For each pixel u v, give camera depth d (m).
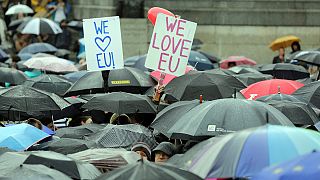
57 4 62.06
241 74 34.81
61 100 28.23
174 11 60.81
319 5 61.78
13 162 19.69
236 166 16.83
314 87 28.50
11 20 62.72
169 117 22.98
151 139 25.00
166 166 17.16
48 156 19.75
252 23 61.25
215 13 61.06
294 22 61.47
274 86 29.80
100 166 21.05
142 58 40.44
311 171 14.64
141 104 27.81
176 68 27.86
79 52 56.25
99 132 25.14
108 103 27.81
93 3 62.06
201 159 17.34
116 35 28.75
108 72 30.73
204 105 21.52
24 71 41.72
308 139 17.11
